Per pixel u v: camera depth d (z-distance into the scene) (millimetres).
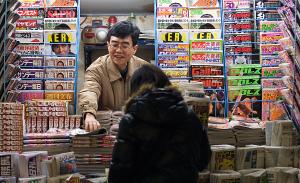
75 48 3947
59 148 2959
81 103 3158
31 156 2684
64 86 3850
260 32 3953
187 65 3918
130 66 3473
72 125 3270
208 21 4035
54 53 3930
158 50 3941
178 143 2160
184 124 2189
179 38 3963
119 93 3461
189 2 4109
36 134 2984
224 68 3900
